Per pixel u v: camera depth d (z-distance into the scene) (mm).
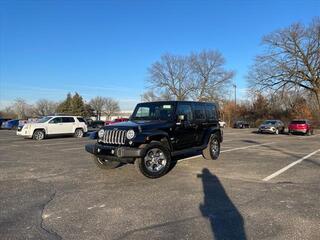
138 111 11188
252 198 7035
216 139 12641
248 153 14758
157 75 78625
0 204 6621
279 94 49531
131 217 5832
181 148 10703
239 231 5184
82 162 12000
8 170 10375
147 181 8711
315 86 48594
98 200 6898
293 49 48094
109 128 9523
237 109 73688
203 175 9508
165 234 5070
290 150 16266
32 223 5543
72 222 5582
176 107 10625
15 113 110438
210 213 6059
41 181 8727
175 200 6895
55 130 25109
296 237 4934
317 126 52469
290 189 7832
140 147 8969
